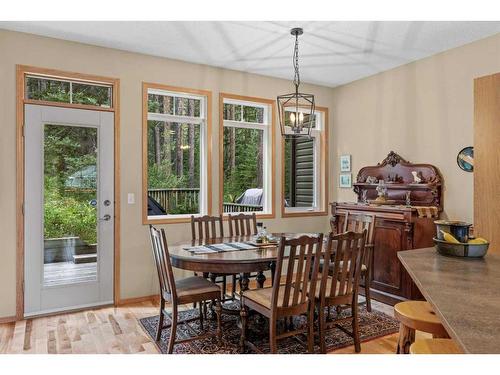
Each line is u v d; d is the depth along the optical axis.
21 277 3.46
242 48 3.94
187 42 3.76
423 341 1.56
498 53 3.56
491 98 3.20
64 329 3.19
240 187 4.91
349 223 4.38
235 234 4.25
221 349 2.81
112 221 3.92
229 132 4.83
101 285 3.85
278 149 5.11
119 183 3.95
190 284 2.92
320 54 4.13
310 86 5.36
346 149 5.35
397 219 3.86
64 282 3.68
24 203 3.49
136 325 3.30
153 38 3.66
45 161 3.60
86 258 3.79
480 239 2.07
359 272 2.82
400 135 4.55
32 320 3.42
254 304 2.65
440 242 2.06
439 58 4.10
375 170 4.82
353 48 3.95
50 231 3.63
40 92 3.62
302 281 2.83
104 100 3.93
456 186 3.94
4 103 3.40
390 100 4.68
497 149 3.15
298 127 3.46
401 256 2.03
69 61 3.69
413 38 3.67
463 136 3.87
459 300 1.28
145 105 4.11
